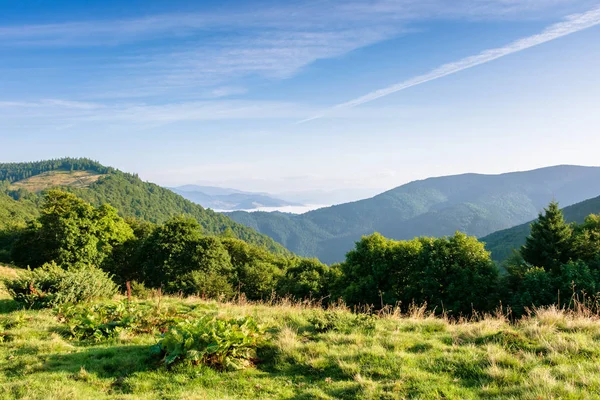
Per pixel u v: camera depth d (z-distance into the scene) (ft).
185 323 25.21
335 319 30.66
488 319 29.37
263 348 25.36
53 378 20.98
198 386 19.71
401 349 23.53
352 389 18.43
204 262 151.74
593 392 15.81
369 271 111.34
